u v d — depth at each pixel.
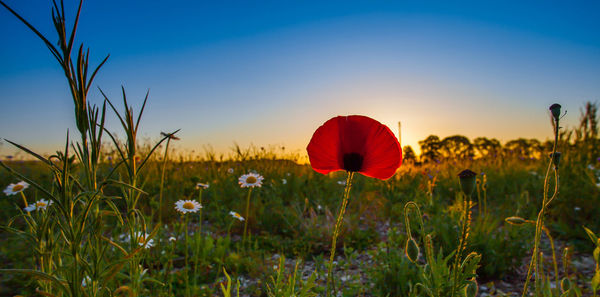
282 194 6.02
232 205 5.13
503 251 3.26
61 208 1.07
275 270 2.84
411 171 7.10
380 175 1.28
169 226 4.26
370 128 1.23
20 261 2.98
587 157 6.13
